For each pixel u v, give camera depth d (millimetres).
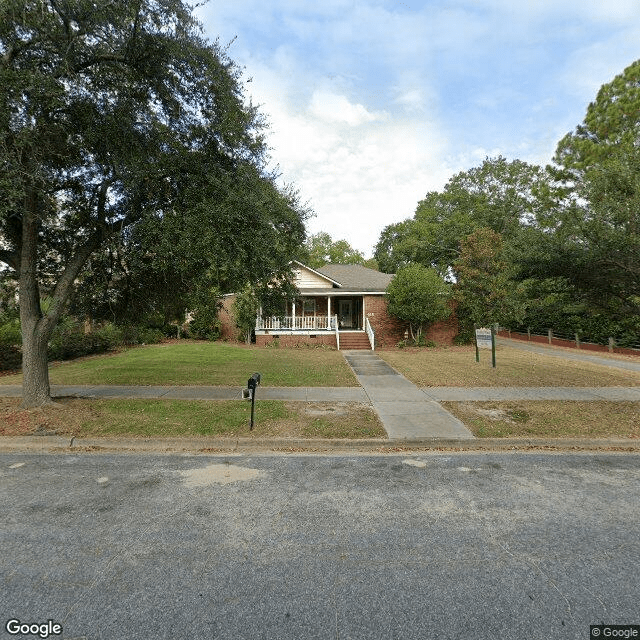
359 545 3523
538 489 4773
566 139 26297
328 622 2596
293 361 15930
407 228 42844
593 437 6668
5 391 10234
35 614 2672
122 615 2660
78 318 10414
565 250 7875
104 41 7285
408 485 4898
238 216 7438
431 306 21906
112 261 8852
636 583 3000
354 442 6496
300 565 3223
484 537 3660
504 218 35844
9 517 4043
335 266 31016
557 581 3016
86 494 4617
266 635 2486
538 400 9211
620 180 7488
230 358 16594
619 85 24109
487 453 6191
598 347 20359
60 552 3404
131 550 3441
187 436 6656
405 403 8930
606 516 4074
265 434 6770
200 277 8016
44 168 7223
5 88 6125
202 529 3805
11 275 8414
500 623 2588
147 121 7938
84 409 8039
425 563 3250
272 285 9969
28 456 6027
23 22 6555
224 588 2934
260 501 4438
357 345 22266
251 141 8188
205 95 7941
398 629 2537
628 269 7523
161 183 7867
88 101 7133
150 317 10742
